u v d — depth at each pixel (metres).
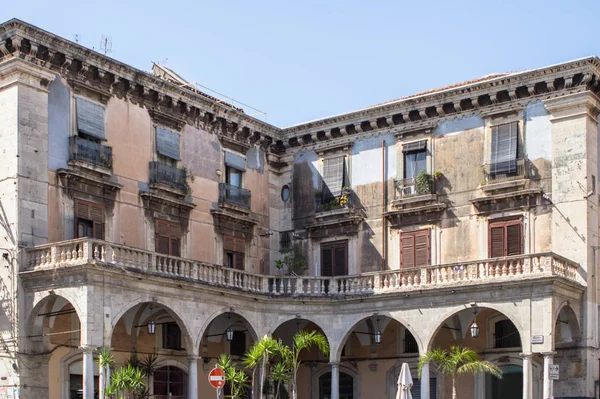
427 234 39.53
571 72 35.97
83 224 34.69
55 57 34.06
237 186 42.75
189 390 34.06
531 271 33.53
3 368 31.92
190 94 39.69
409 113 40.50
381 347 40.81
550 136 36.81
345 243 42.00
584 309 34.97
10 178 32.34
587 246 35.28
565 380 34.97
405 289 36.38
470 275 34.94
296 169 44.47
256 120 43.09
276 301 38.12
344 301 37.97
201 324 34.75
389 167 41.19
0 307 32.16
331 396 38.78
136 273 31.94
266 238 43.81
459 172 39.12
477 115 38.94
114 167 36.22
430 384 39.19
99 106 35.94
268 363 35.78
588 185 35.69
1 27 32.50
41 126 33.38
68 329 33.88
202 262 35.16
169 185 38.34
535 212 36.78
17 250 31.81
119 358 35.47
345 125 42.34
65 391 33.25
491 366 32.59
